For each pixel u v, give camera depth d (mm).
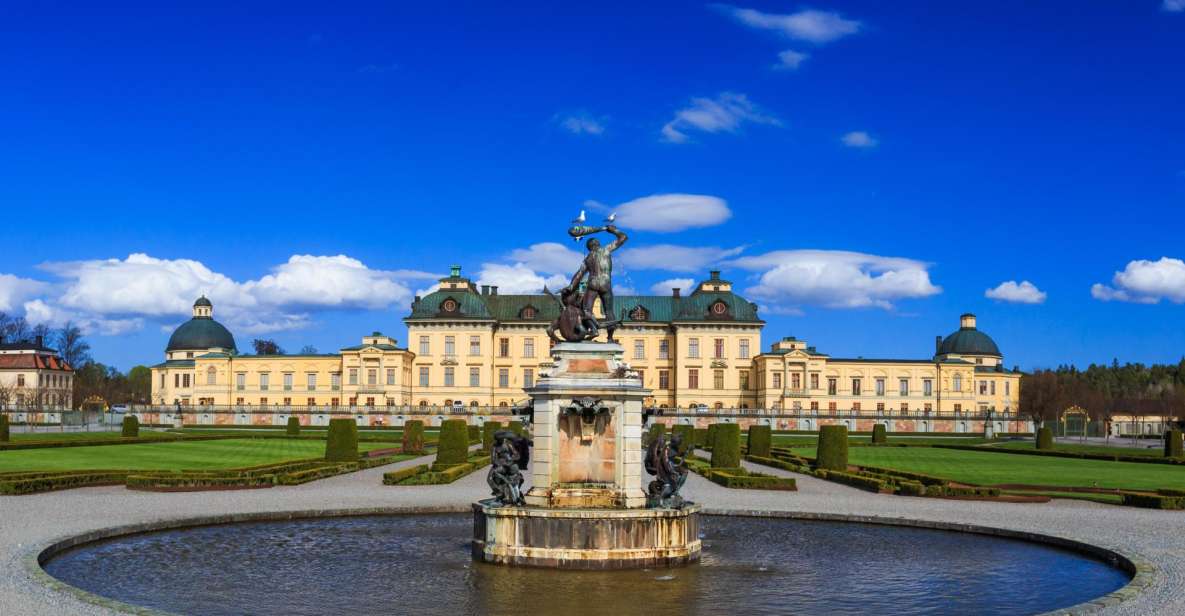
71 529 34812
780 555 33031
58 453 77125
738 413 165750
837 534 38250
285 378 181375
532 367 178000
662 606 25266
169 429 145500
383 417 164375
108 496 47031
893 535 38094
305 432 137500
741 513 43812
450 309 176875
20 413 167625
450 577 28359
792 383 171750
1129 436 174875
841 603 26047
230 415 165750
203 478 52500
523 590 26734
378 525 39750
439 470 64375
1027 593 27469
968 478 64500
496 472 30922
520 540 29812
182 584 27656
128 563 30672
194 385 182875
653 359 179500
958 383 184000
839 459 67938
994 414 168000
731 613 24719
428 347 176750
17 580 25125
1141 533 37000
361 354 172750
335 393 179875
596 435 31078
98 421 160375
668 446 31047
